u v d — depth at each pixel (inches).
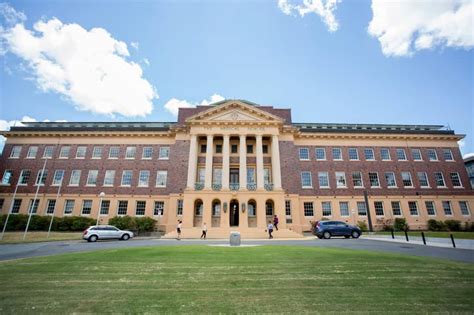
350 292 262.8
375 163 1427.2
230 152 1387.8
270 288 275.9
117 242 837.8
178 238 994.7
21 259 434.0
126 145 1427.2
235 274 332.8
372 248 611.2
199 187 1250.6
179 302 235.5
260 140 1314.0
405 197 1362.0
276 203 1187.3
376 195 1358.3
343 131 1467.8
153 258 433.1
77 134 1425.9
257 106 1537.9
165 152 1417.3
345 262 398.6
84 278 316.2
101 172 1368.1
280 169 1325.0
